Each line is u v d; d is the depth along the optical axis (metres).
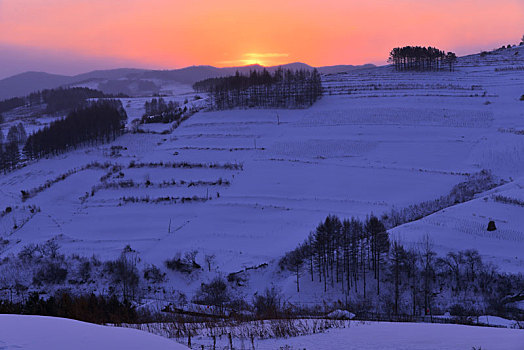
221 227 104.25
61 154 179.12
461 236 71.62
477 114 172.25
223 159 152.50
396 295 59.09
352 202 110.88
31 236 109.31
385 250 69.38
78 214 122.50
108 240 104.31
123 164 158.38
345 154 146.88
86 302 31.02
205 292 72.44
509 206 81.69
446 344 14.84
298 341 17.17
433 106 184.88
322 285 69.94
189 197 124.25
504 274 59.84
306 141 160.25
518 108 174.75
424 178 122.06
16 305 30.92
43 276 80.44
